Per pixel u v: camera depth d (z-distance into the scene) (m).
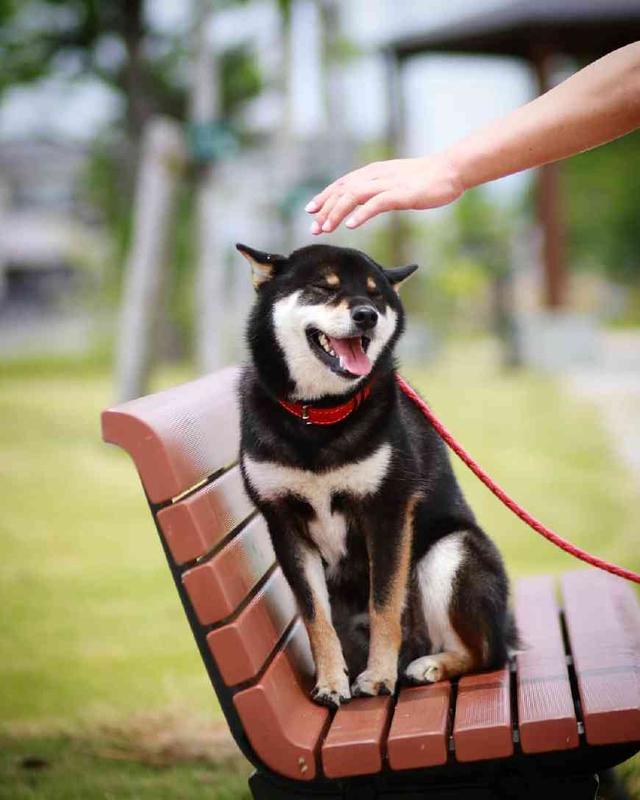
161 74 33.28
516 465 11.15
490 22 20.98
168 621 6.68
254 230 17.98
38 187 48.66
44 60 33.75
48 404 18.06
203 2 17.34
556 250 20.70
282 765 3.12
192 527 3.09
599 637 3.84
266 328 4.03
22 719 5.13
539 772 3.18
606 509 9.09
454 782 3.22
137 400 3.38
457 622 3.86
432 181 3.27
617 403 15.12
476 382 18.72
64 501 10.44
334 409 3.76
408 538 3.89
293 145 18.28
